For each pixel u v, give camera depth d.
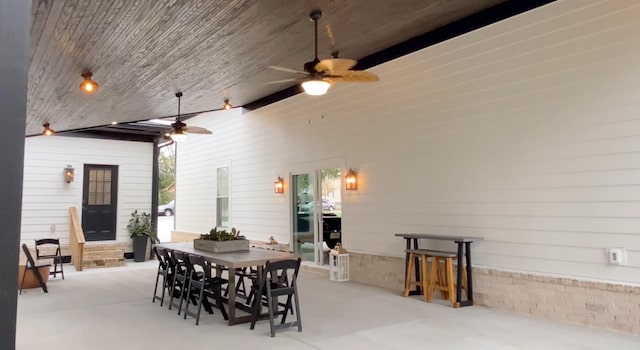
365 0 4.79
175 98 7.93
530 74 5.14
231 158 10.70
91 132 10.78
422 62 6.34
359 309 5.39
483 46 5.61
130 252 11.03
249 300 5.57
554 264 4.88
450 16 5.67
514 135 5.27
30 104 7.29
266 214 9.48
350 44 6.32
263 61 6.36
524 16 5.21
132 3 3.99
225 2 4.30
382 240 6.89
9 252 1.08
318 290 6.56
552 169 4.92
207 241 5.71
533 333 4.36
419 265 6.32
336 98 7.80
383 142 6.90
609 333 4.32
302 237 8.66
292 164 8.80
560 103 4.87
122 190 11.13
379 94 6.99
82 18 4.18
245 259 4.83
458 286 5.44
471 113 5.73
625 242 4.36
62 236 10.33
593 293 4.55
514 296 5.21
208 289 5.54
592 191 4.60
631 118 4.35
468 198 5.74
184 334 4.43
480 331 4.45
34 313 5.35
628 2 4.40
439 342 4.11
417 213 6.36
